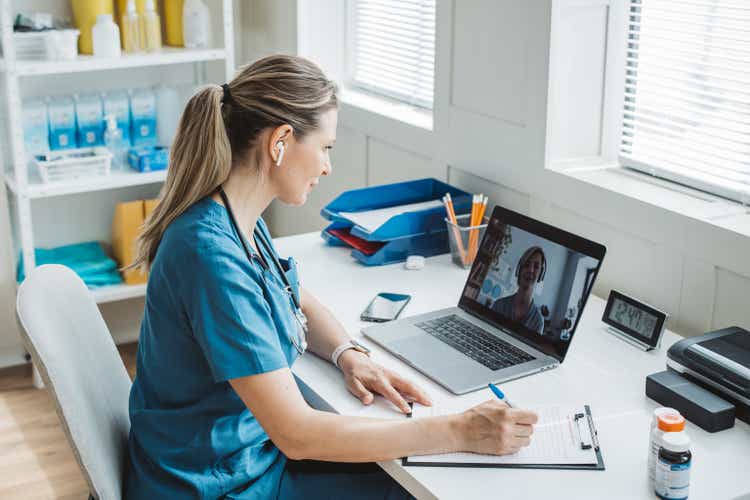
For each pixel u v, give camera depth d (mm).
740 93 2021
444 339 1889
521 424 1489
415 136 2754
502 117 2396
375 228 2314
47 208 3396
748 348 1683
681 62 2156
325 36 3262
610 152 2344
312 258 2348
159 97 3383
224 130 1557
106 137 3279
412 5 2973
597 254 1757
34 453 2865
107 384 1732
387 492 1660
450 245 2307
